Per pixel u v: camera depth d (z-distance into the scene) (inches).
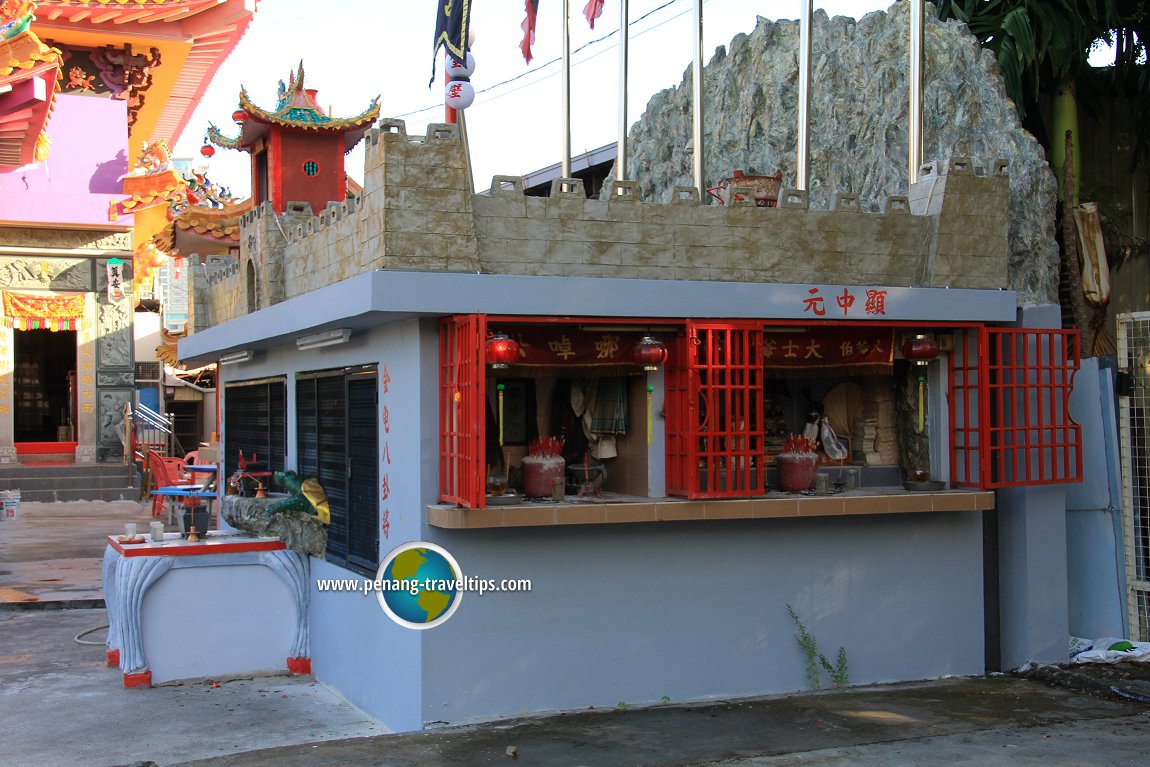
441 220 343.9
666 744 328.2
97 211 1149.7
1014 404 409.4
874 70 598.2
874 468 422.6
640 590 374.9
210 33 1263.5
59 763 341.7
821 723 350.9
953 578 418.0
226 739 365.1
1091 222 537.6
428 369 353.7
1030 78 570.9
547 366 365.7
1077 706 373.4
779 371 396.2
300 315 403.5
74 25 1186.0
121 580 432.1
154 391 1423.5
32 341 1374.3
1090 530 454.6
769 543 391.9
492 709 356.8
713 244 375.9
